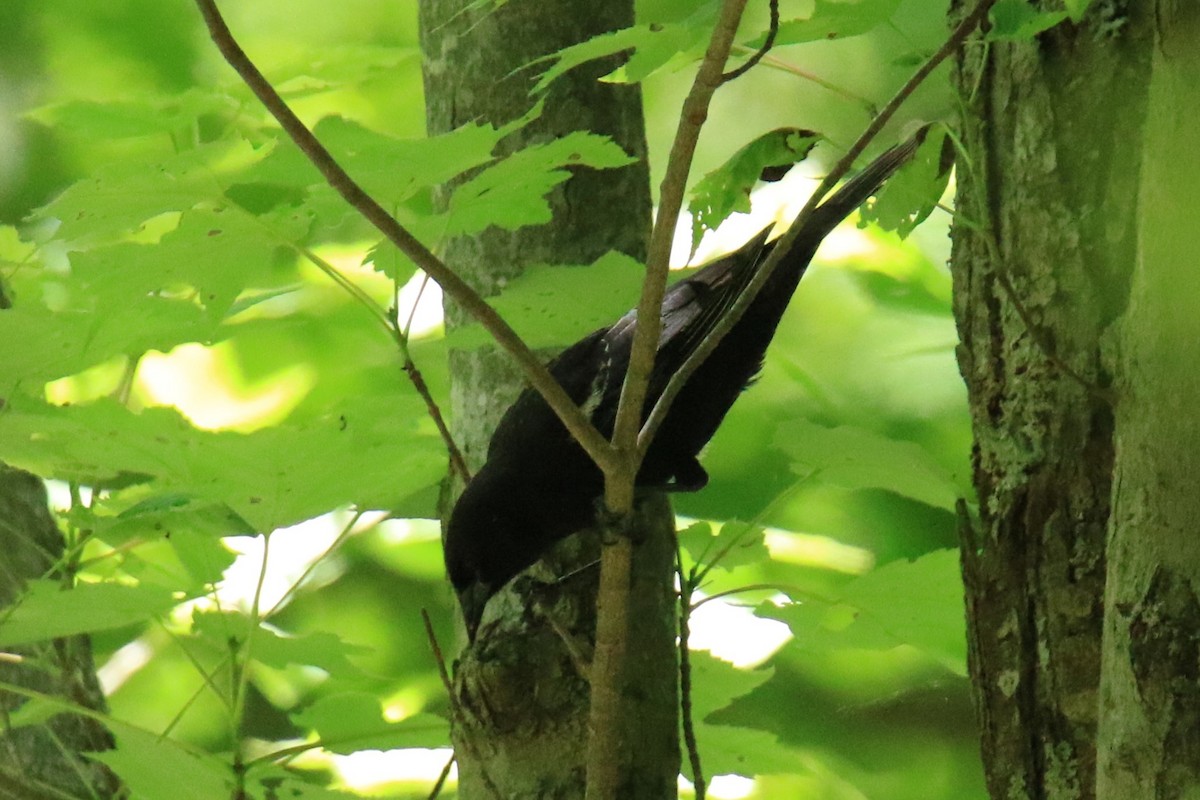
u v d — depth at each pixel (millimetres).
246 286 5785
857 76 15352
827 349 13984
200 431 5906
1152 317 4613
